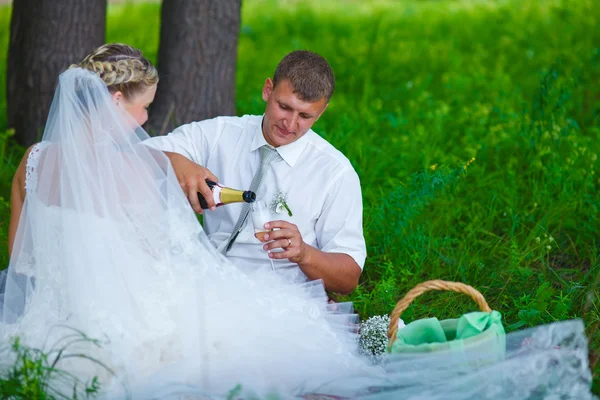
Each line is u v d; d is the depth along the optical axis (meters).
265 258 4.66
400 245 5.86
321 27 12.64
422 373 3.85
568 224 6.25
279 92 4.39
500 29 11.65
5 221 6.20
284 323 4.11
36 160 4.15
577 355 3.83
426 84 9.32
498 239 6.00
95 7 7.31
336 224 4.69
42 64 7.26
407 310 5.00
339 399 3.85
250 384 3.78
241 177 4.75
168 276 4.04
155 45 11.23
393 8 14.23
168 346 3.92
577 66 9.17
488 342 3.83
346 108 8.70
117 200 3.99
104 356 3.80
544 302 4.95
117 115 4.02
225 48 7.42
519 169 7.03
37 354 3.82
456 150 7.49
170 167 4.12
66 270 4.00
